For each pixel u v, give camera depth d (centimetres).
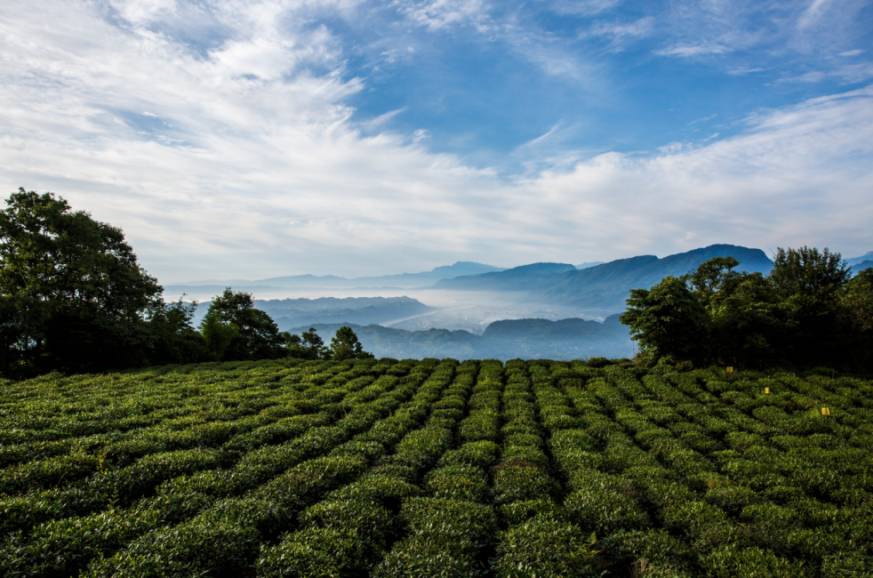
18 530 1015
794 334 3419
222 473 1507
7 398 2392
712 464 1772
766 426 2173
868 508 1344
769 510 1334
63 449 1568
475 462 1814
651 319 3522
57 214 3856
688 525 1281
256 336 6134
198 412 2244
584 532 1258
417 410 2597
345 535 1146
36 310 3500
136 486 1379
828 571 1059
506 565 1052
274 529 1222
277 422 2186
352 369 3950
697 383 3159
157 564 925
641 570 1053
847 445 1884
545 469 1756
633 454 1853
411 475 1664
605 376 3534
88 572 905
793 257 4288
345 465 1652
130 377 3198
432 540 1140
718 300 3941
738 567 1050
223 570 1016
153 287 4744
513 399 2878
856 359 3375
